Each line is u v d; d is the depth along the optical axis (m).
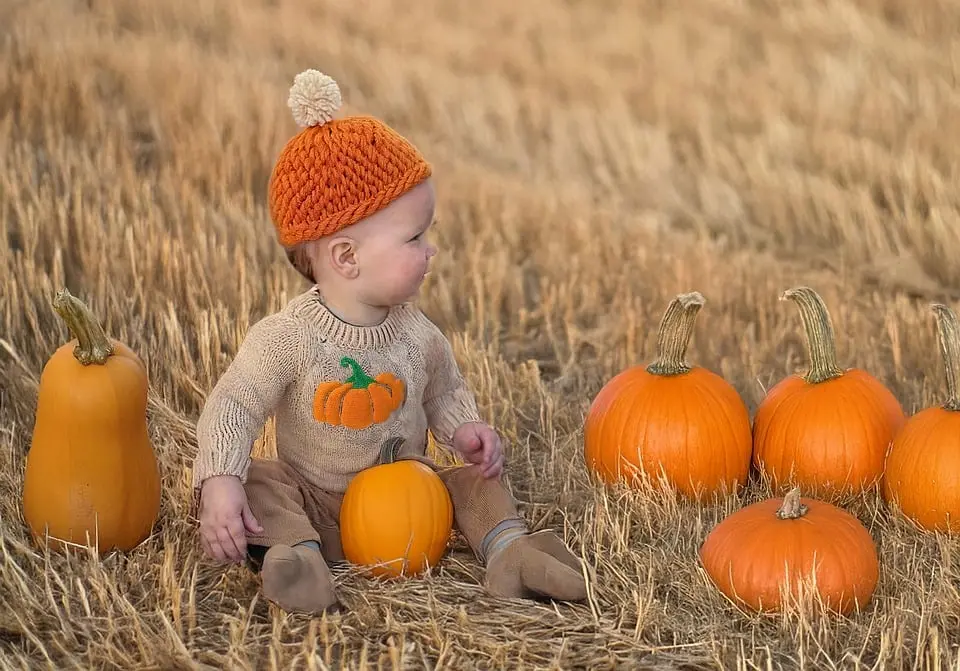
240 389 3.25
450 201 6.89
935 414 3.56
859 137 8.20
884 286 5.96
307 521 3.25
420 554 3.27
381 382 3.33
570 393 4.82
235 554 3.09
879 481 3.70
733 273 5.95
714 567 3.22
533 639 2.96
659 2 11.79
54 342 4.72
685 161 8.21
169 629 2.85
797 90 9.20
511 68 10.22
